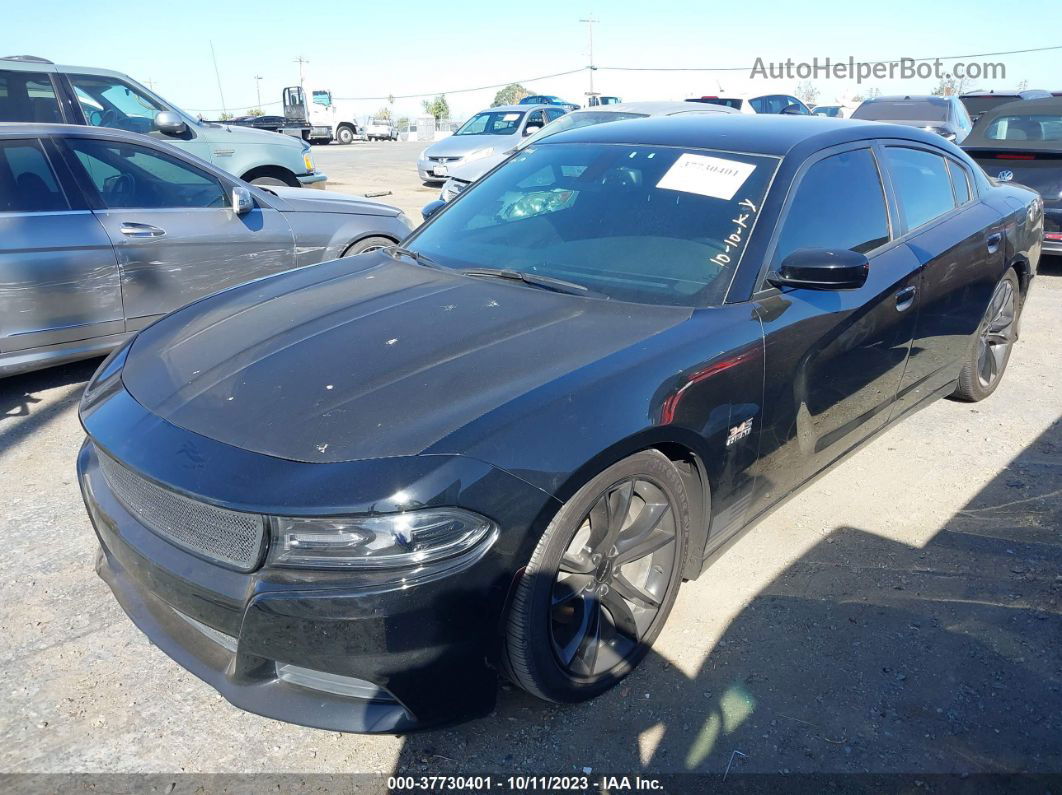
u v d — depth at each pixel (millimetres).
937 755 2203
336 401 2113
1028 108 7617
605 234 2941
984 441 4125
